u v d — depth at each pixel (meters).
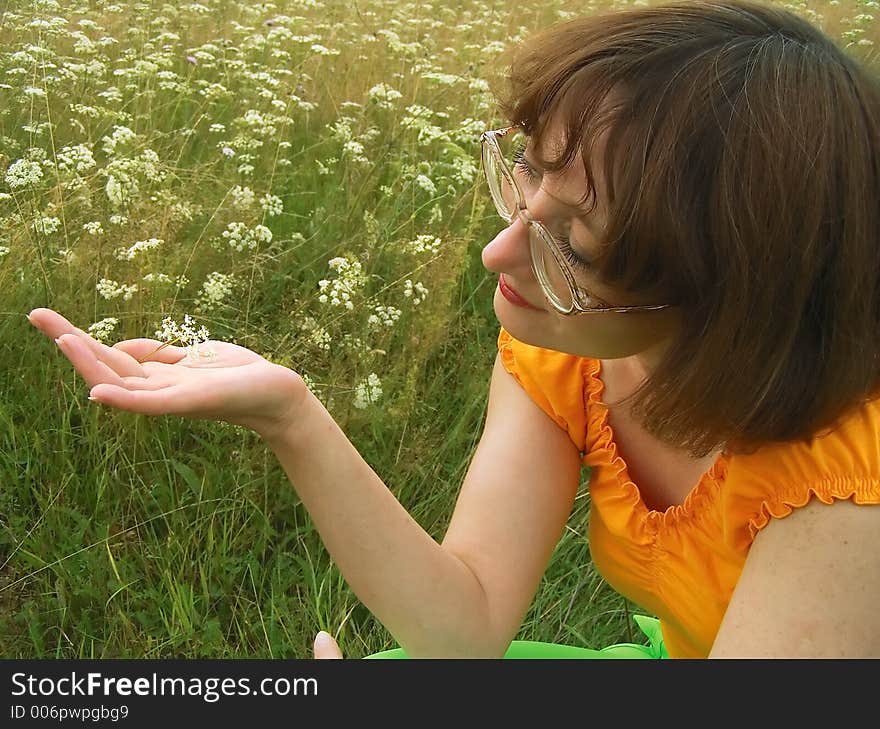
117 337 2.76
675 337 1.18
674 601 1.50
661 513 1.49
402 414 2.88
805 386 1.13
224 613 2.51
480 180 3.20
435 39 6.25
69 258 2.86
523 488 1.61
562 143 1.15
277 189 3.94
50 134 3.39
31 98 3.62
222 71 4.98
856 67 1.12
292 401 1.26
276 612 2.46
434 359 3.38
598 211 1.13
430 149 4.46
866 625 1.18
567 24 1.22
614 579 1.64
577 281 1.19
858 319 1.10
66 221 3.10
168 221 3.04
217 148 4.06
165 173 3.29
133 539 2.58
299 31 5.73
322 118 4.79
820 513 1.20
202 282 3.08
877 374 1.19
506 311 1.34
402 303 3.24
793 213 1.05
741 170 1.05
